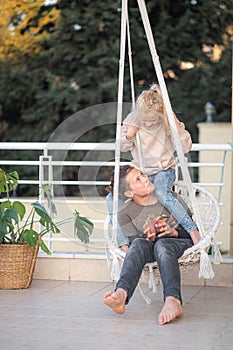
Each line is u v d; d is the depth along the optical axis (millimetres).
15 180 5293
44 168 5121
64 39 12219
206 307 4684
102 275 5555
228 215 9117
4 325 4168
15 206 5242
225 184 9367
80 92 12516
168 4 11992
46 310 4555
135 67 12359
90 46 12289
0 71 12406
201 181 9773
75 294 5059
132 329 4086
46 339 3861
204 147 5473
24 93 12625
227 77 13102
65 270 5605
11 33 11984
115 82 12406
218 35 12250
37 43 12266
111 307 4262
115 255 4566
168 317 4199
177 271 4344
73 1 11992
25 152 12875
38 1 11719
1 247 5172
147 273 4637
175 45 12383
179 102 13023
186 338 3900
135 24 12000
